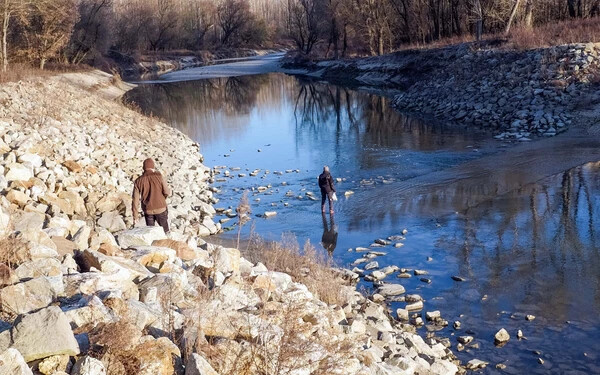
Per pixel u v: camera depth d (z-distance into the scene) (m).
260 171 25.69
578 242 14.42
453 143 29.47
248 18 122.88
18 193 11.62
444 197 19.55
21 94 26.48
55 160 16.83
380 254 14.56
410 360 7.88
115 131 26.22
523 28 44.25
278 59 105.56
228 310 6.39
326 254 14.69
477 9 50.94
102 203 14.34
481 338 10.01
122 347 4.92
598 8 49.50
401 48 70.12
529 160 23.91
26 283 5.75
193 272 7.93
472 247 14.67
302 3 89.69
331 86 63.03
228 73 87.75
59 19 52.22
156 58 101.38
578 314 10.75
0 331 4.94
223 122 41.19
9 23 50.97
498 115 34.16
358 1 72.12
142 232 8.92
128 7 97.88
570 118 31.02
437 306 11.42
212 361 5.31
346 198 20.39
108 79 63.09
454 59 48.56
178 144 29.12
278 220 18.19
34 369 4.58
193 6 118.38
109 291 6.01
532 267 13.10
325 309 8.67
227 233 16.72
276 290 8.12
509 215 17.00
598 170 21.23
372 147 29.64
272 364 5.52
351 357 6.54
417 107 42.00
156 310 6.09
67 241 7.75
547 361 9.16
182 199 19.14
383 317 10.43
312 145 31.19
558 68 34.91
